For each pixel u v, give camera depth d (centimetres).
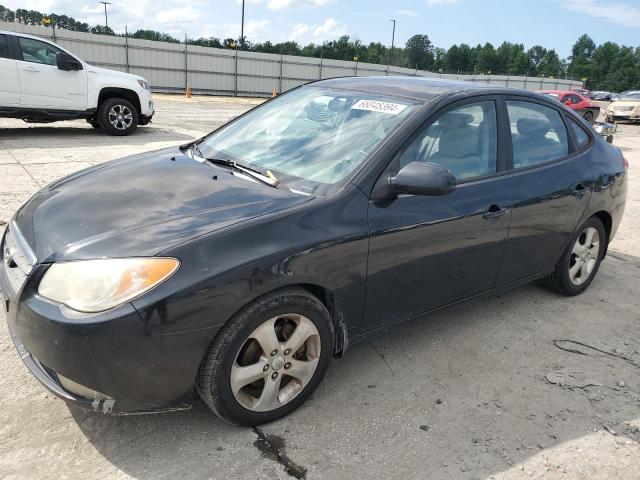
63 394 220
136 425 253
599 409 293
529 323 387
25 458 229
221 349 230
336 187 271
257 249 233
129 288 211
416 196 289
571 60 12800
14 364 291
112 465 229
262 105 390
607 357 349
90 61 2961
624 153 1341
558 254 399
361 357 326
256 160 313
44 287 220
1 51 957
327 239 252
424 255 295
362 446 251
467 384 307
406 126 295
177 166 316
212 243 227
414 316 312
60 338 209
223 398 238
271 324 244
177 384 225
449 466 243
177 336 217
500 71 11275
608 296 446
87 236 234
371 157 281
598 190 405
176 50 3194
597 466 250
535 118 376
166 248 221
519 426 274
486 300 421
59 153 856
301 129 329
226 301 225
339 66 3875
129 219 245
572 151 400
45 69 996
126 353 211
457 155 318
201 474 228
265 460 238
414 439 259
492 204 324
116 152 900
